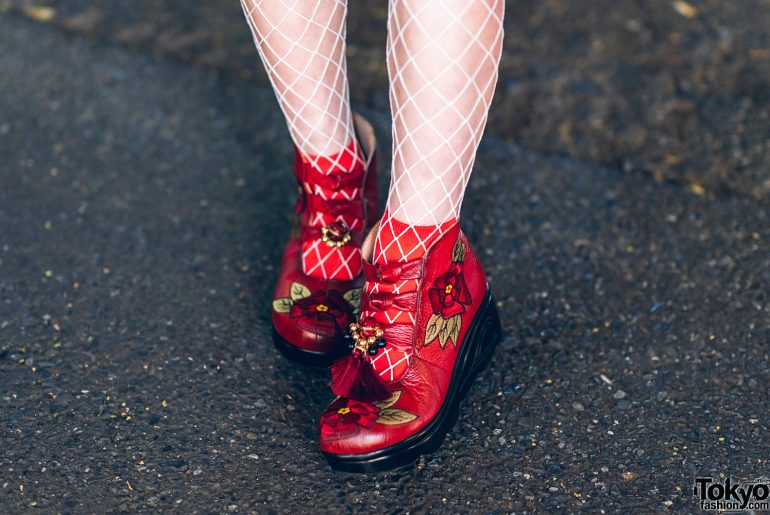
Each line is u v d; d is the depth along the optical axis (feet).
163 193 6.80
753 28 8.73
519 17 8.98
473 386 5.16
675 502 4.43
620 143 7.35
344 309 5.02
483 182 6.92
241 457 4.73
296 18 4.39
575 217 6.55
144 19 8.98
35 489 4.55
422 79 3.93
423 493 4.51
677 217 6.52
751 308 5.66
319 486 4.56
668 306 5.71
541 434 4.84
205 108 7.77
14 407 5.03
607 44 8.55
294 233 5.39
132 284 5.94
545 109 7.75
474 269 4.80
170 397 5.10
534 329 5.57
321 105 4.69
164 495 4.52
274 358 5.35
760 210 6.56
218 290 5.90
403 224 4.35
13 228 6.40
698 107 7.71
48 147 7.25
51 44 8.57
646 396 5.07
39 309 5.73
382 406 4.41
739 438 4.79
